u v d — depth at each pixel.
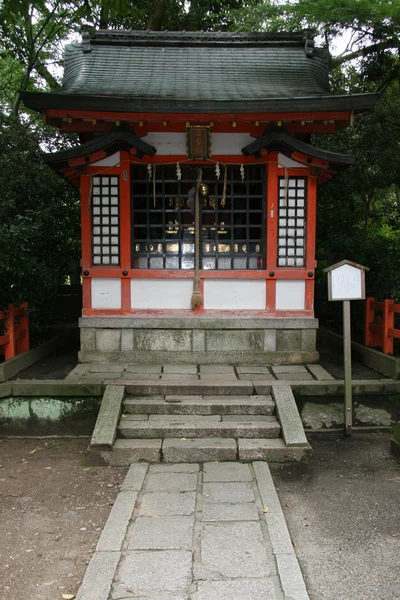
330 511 3.65
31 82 13.18
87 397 5.41
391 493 3.95
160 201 6.58
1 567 2.98
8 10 4.56
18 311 6.61
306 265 6.48
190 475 4.23
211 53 7.46
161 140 6.37
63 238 9.62
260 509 3.62
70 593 2.73
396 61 9.45
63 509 3.74
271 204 6.36
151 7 11.61
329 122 6.20
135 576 2.79
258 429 4.78
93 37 7.55
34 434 5.41
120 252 6.48
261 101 5.56
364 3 8.26
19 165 8.66
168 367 6.24
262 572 2.83
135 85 6.52
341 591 2.72
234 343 6.48
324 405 5.44
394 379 5.71
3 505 3.80
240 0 12.62
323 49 7.55
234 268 6.59
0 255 6.02
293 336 6.48
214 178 6.55
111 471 4.44
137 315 6.50
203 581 2.74
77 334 8.92
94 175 6.38
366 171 9.76
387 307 6.37
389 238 9.12
